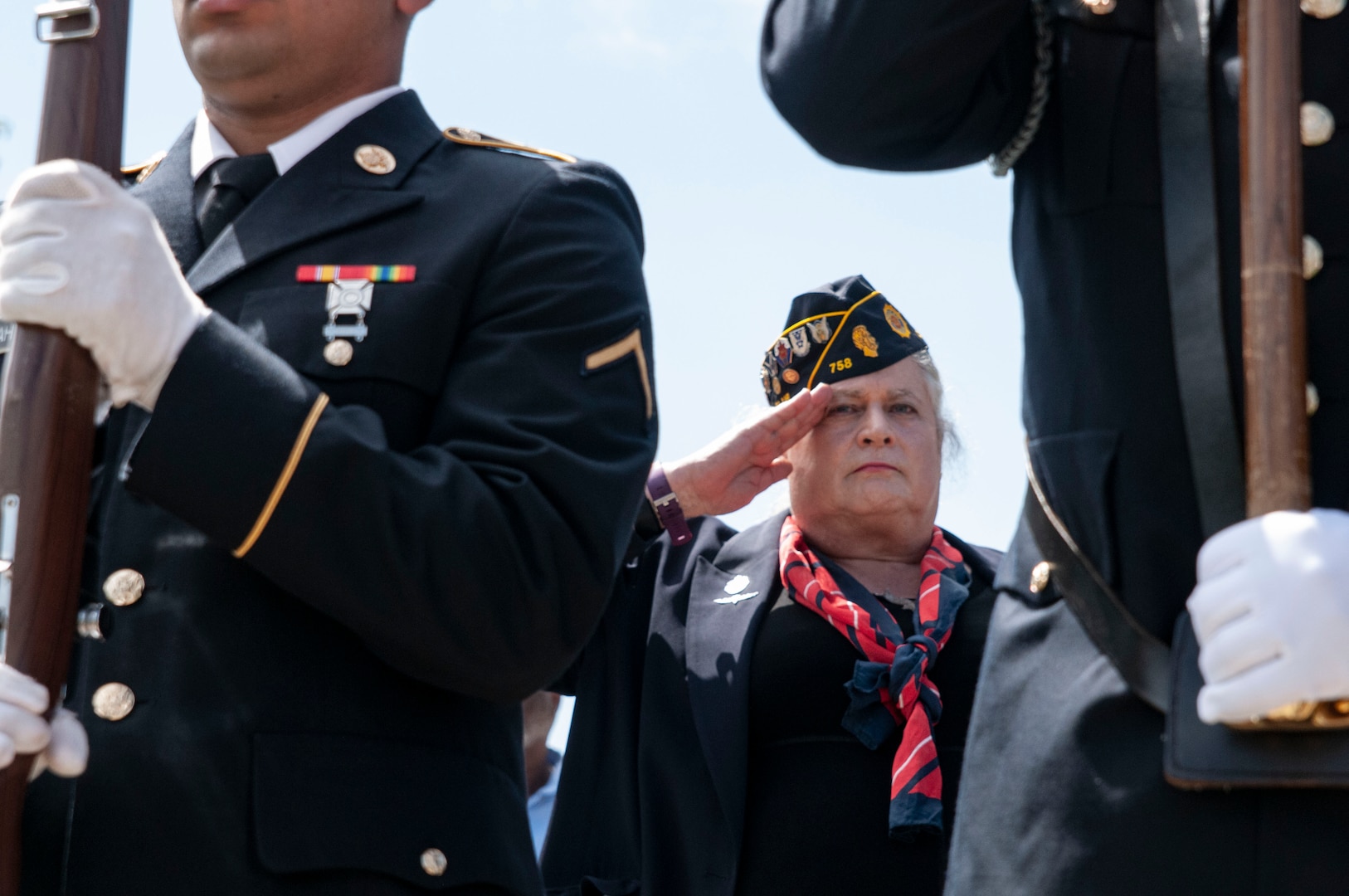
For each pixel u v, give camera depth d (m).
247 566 4.59
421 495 4.43
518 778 4.96
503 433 4.66
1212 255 4.05
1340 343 3.90
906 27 4.23
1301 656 3.39
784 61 4.46
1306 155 4.01
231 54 5.16
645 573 8.34
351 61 5.30
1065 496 4.14
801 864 7.23
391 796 4.49
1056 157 4.38
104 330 4.25
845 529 8.27
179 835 4.38
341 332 4.79
